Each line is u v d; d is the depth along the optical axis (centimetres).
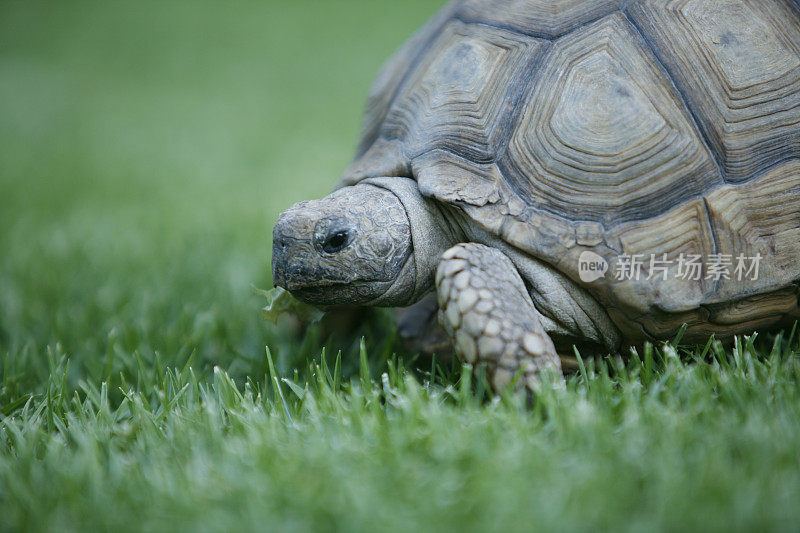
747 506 543
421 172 878
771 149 860
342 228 839
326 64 4822
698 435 657
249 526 576
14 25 6362
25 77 4706
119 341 1154
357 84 4278
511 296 796
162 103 3984
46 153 3053
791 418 677
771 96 873
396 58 1148
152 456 734
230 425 801
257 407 826
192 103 3950
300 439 719
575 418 679
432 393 816
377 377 977
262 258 1631
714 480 579
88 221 2012
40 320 1295
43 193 2381
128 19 6538
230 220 1959
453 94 923
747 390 750
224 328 1177
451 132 898
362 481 616
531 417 726
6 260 1650
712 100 864
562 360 870
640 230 818
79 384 982
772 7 927
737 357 809
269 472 651
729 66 877
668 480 579
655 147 837
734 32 895
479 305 775
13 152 3098
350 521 564
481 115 898
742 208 837
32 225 1995
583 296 842
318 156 2753
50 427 847
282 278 852
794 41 909
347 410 766
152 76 4688
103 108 3906
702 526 532
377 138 1015
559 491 578
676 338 859
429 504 582
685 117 853
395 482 611
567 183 837
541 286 838
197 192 2350
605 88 855
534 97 880
